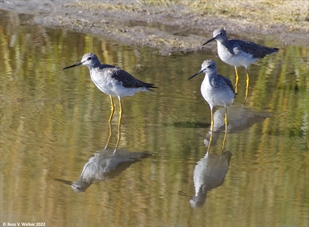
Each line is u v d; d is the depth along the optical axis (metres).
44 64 17.23
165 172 11.77
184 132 13.63
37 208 10.23
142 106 14.97
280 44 19.92
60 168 11.67
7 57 17.56
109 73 13.41
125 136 13.23
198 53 19.06
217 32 16.50
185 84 16.39
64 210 10.23
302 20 21.45
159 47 19.27
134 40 19.69
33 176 11.29
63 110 14.36
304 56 19.11
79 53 18.25
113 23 21.09
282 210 10.45
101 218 10.01
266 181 11.48
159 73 17.08
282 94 16.31
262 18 21.50
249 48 16.61
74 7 22.22
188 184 11.32
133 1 22.66
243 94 16.38
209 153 12.68
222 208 10.52
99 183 11.26
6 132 12.96
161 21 21.45
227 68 18.19
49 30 20.11
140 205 10.51
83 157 12.15
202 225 9.89
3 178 11.13
